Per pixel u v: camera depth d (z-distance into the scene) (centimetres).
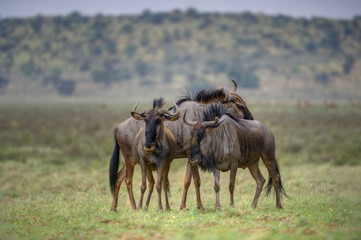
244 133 3862
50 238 2883
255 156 3953
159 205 3762
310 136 11238
